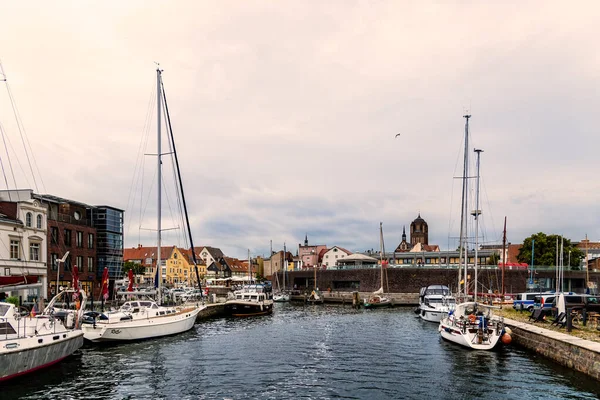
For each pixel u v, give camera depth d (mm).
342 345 33781
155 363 27047
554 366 25641
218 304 58812
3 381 21594
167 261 127750
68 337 25906
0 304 23094
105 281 38188
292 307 76938
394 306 75562
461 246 48000
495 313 42812
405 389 21812
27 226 47000
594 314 32594
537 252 96750
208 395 20844
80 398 20203
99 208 63562
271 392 21359
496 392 21094
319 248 163375
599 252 122750
